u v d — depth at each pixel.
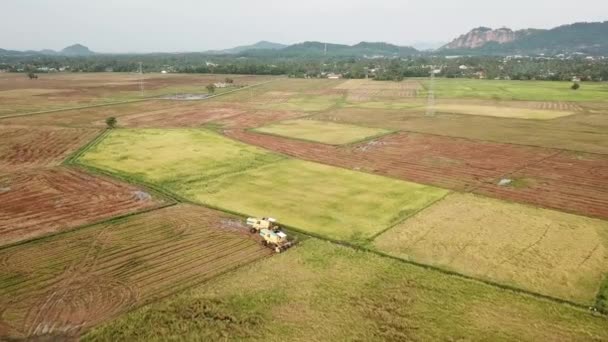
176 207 45.91
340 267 33.47
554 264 34.00
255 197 48.84
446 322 27.02
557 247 36.84
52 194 49.59
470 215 43.69
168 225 41.31
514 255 35.50
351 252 35.88
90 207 45.72
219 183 53.66
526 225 41.31
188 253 35.84
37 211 44.53
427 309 28.28
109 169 59.28
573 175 57.78
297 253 35.75
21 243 37.22
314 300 29.14
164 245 37.25
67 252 35.81
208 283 31.17
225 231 40.12
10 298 29.27
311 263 34.06
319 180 55.16
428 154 69.19
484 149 72.50
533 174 58.06
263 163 63.00
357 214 44.03
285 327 26.42
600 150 71.31
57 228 40.44
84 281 31.48
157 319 27.08
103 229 40.34
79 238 38.38
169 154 67.56
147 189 51.44
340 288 30.56
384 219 42.72
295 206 46.19
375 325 26.64
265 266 33.59
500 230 40.19
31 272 32.66
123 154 67.44
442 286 30.95
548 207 46.03
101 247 36.78
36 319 27.03
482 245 37.19
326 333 25.89
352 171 59.22
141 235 39.12
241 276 32.12
